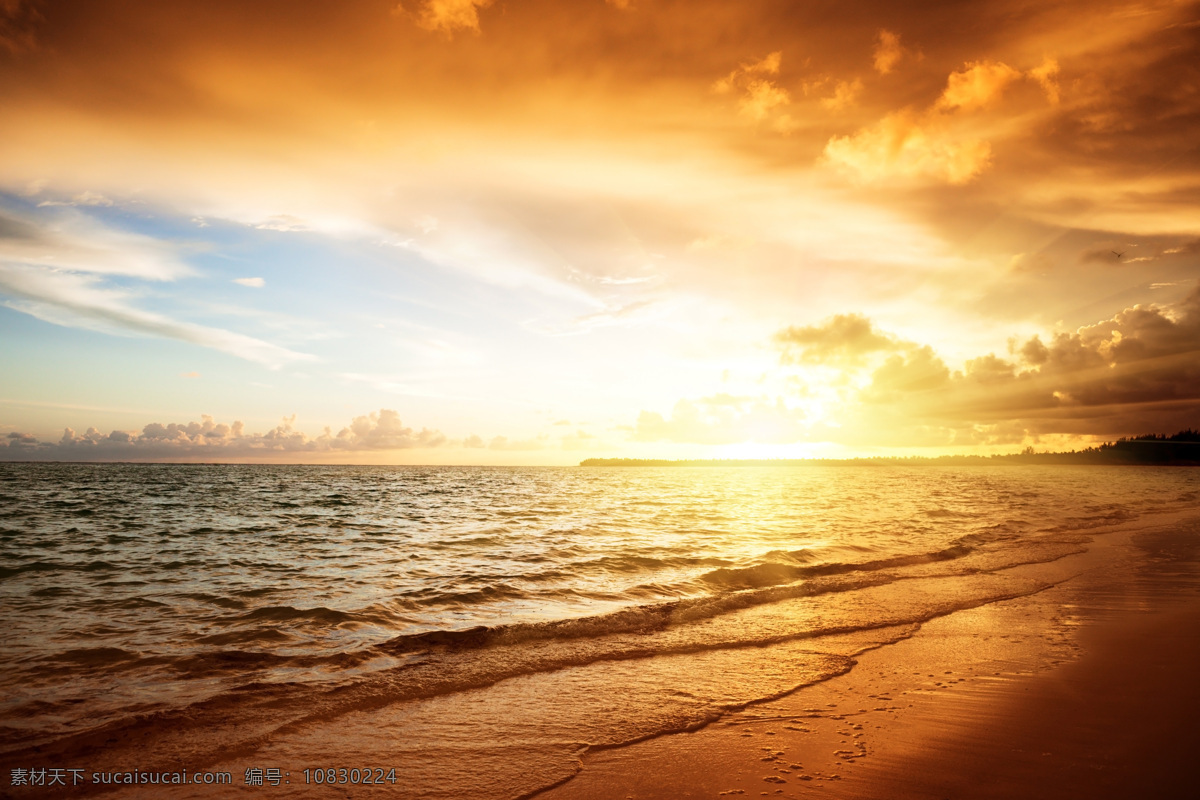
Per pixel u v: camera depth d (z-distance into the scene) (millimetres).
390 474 114812
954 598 10539
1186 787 4121
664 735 5211
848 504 33969
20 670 6855
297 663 7156
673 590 11445
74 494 43562
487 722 5488
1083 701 5781
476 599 10617
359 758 4777
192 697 6059
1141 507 30625
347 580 12367
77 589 11625
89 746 4938
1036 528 21266
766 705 5875
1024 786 4199
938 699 5957
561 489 56688
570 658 7332
